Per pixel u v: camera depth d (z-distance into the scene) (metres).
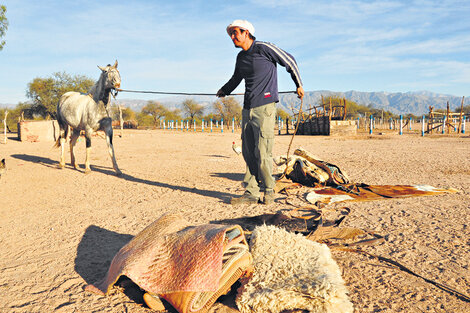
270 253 2.90
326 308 2.36
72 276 3.33
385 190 6.54
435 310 2.54
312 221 4.58
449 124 31.25
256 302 2.51
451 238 3.96
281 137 27.98
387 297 2.73
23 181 9.03
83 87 56.19
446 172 8.80
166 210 5.61
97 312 2.66
